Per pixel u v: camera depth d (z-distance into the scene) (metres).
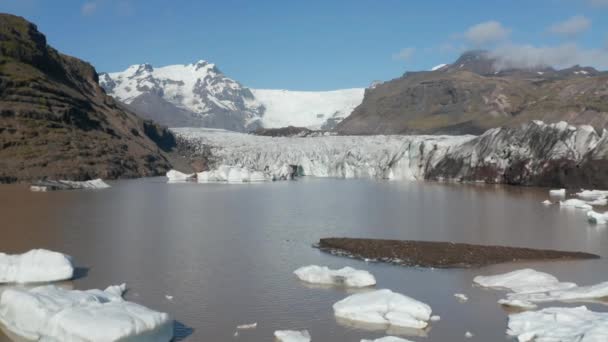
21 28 136.38
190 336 22.44
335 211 60.78
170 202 69.75
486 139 107.50
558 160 92.69
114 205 64.75
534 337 21.06
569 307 25.11
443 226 49.41
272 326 23.58
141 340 20.27
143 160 129.50
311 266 31.53
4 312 22.91
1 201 66.12
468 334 22.41
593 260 34.62
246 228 48.12
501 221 52.66
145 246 39.50
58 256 30.50
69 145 110.06
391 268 32.97
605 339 19.08
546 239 42.53
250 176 113.81
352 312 24.42
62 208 60.53
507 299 26.39
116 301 22.62
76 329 19.72
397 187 95.88
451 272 31.92
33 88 118.00
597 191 77.25
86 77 162.38
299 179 120.94
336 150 141.75
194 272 32.19
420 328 23.31
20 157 100.69
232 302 26.69
